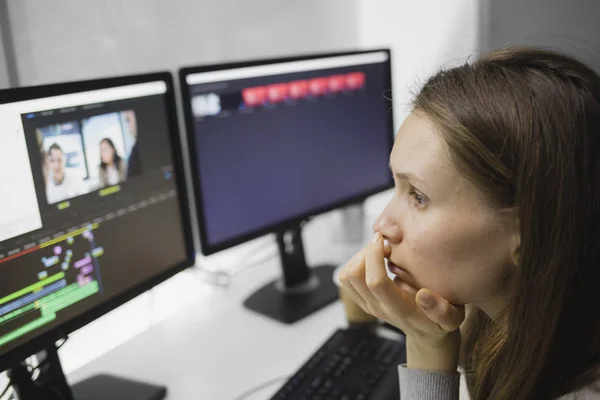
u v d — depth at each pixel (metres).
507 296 0.61
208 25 1.36
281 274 1.28
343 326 1.09
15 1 0.97
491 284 0.59
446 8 1.77
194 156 1.02
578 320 0.58
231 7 1.41
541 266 0.55
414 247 0.59
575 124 0.54
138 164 0.91
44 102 0.75
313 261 1.41
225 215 1.09
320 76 1.20
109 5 1.13
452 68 0.64
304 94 1.18
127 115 0.88
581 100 0.55
